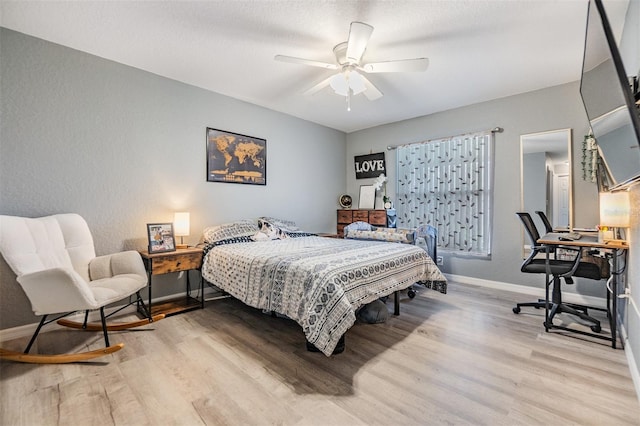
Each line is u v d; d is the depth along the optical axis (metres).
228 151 3.76
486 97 3.73
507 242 3.72
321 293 1.88
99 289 2.11
